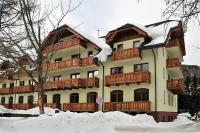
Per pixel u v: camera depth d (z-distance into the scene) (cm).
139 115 2589
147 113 2759
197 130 1939
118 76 2997
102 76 3262
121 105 2911
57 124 1284
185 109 5319
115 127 1944
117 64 3153
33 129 1214
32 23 1617
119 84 3044
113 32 3170
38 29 1664
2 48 1348
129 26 3023
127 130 1750
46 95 3919
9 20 1255
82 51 3550
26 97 4484
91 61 3262
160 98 2772
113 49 3250
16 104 4472
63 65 3522
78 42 3388
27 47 1681
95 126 1336
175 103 3638
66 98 3616
